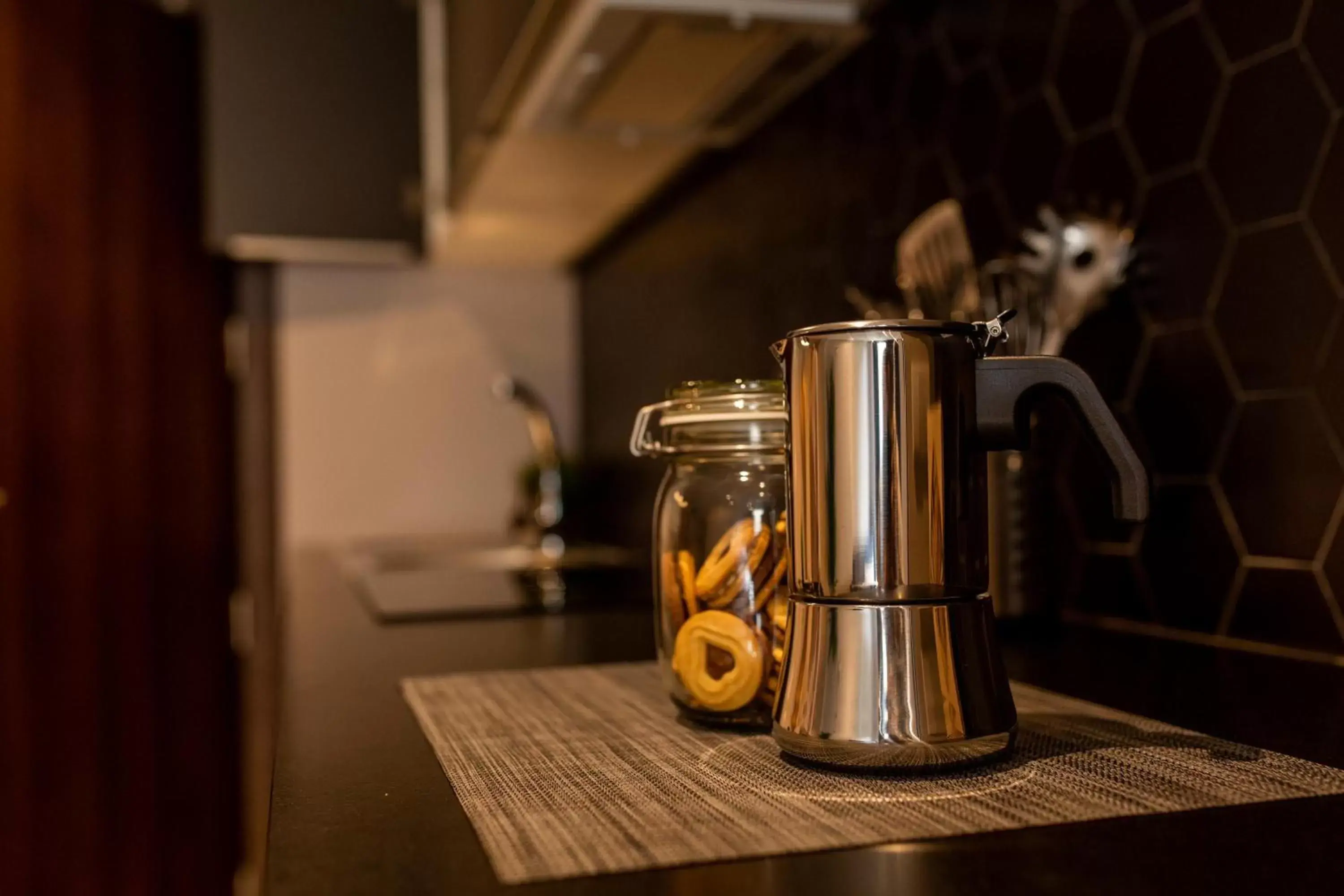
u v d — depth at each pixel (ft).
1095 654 3.23
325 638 4.07
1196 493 3.38
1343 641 2.93
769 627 2.33
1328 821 1.75
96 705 8.22
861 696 1.98
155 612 8.72
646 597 5.16
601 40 4.41
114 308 8.45
